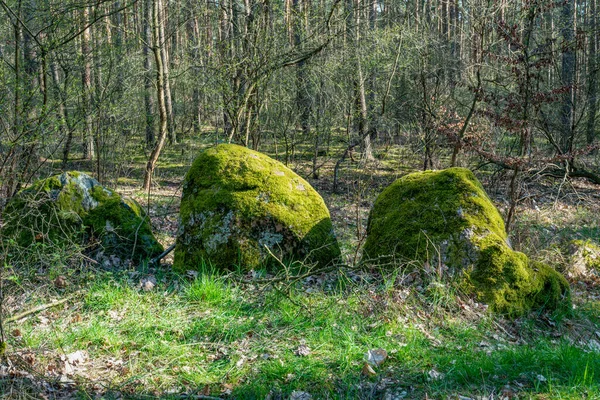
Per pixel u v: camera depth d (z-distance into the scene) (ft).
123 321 17.88
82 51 40.14
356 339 17.13
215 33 65.62
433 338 17.57
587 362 13.73
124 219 24.88
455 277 20.95
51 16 31.14
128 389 14.44
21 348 15.69
